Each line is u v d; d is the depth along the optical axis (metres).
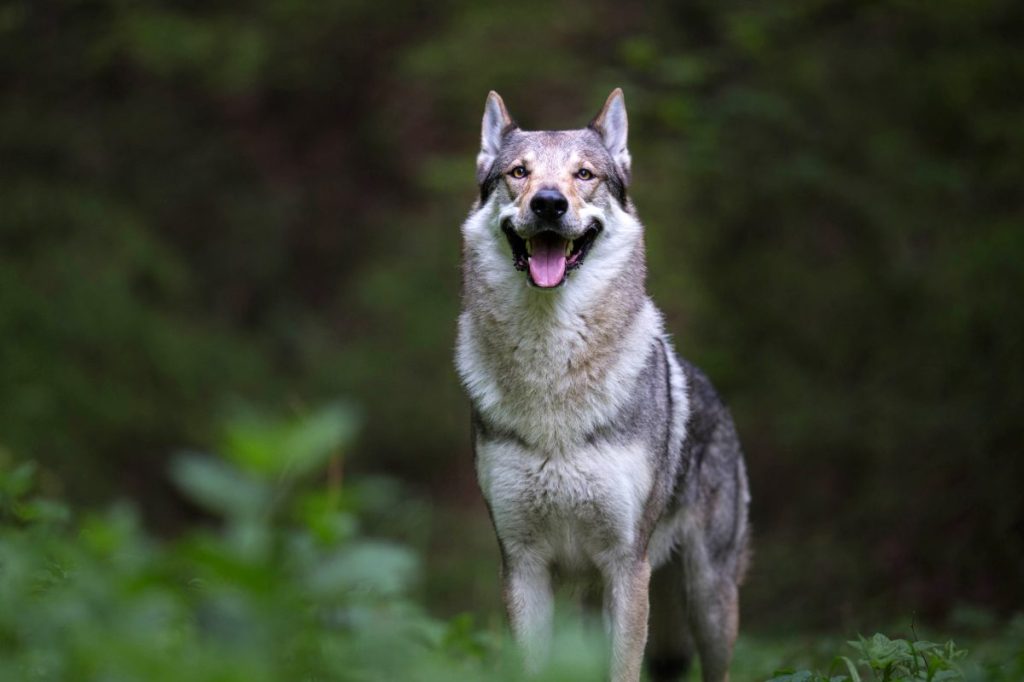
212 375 17.92
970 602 11.25
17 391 15.42
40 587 4.43
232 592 3.29
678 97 15.40
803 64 15.41
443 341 18.95
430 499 18.16
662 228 15.62
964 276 12.95
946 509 12.13
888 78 15.12
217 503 2.69
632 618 6.43
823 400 14.05
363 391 18.98
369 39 21.44
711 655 7.57
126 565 3.81
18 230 17.80
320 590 3.03
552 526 6.45
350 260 21.95
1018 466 11.81
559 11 18.22
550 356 6.30
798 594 12.25
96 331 16.84
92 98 20.84
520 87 17.84
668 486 6.86
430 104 20.92
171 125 21.34
